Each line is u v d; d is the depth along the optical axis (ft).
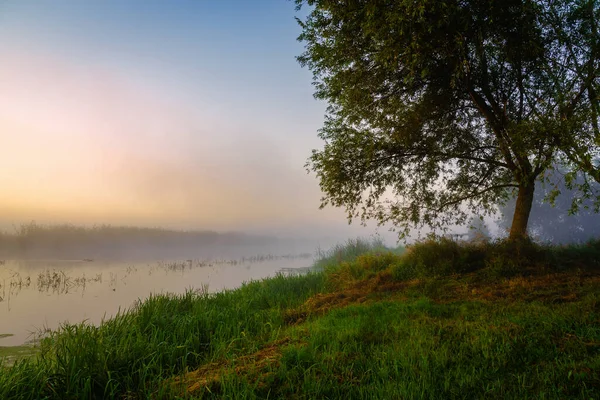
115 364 17.63
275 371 16.12
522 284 28.27
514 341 17.07
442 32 27.53
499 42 30.40
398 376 14.76
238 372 16.55
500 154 41.09
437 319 22.34
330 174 39.73
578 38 30.30
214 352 20.71
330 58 36.06
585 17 29.63
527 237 35.96
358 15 30.83
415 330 20.12
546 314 20.62
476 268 35.22
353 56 35.32
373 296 31.37
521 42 29.60
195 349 21.44
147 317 25.34
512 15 27.71
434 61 31.89
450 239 39.37
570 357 15.10
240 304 33.30
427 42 27.76
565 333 17.81
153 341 20.72
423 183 43.39
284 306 33.83
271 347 20.58
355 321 23.21
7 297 48.21
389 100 38.40
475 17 27.96
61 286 57.72
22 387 14.89
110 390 16.08
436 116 39.29
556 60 31.68
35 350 25.52
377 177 41.32
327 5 32.30
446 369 15.30
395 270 37.70
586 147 26.61
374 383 14.40
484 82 35.17
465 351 16.81
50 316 37.86
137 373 17.62
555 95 29.71
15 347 26.40
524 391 12.98
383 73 35.47
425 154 40.45
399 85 36.52
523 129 28.99
